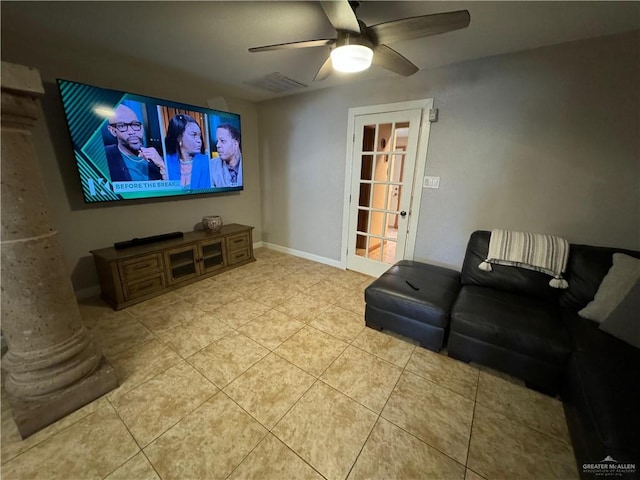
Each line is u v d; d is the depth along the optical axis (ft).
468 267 7.30
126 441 4.19
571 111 6.48
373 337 6.89
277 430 4.42
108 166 7.92
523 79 6.88
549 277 6.34
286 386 5.31
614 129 6.13
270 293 9.24
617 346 4.53
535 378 5.15
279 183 13.01
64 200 7.68
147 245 8.84
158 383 5.31
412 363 5.98
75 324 4.81
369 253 10.94
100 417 4.56
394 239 10.02
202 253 10.04
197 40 6.55
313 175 11.74
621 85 5.92
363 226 11.00
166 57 7.59
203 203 11.38
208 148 10.54
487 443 4.27
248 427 4.46
